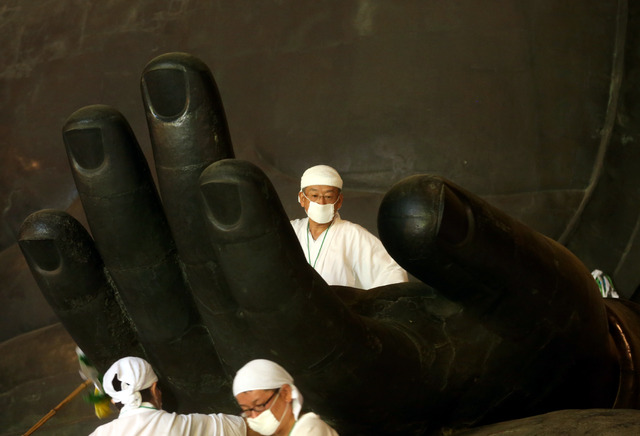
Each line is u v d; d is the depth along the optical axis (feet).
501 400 13.62
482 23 33.88
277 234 10.71
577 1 33.81
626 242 30.50
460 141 32.68
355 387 12.10
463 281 12.51
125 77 38.34
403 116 33.24
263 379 10.43
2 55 40.73
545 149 32.55
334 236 18.47
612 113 32.40
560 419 11.80
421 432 13.42
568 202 32.14
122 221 11.67
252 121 35.73
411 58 33.99
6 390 30.71
